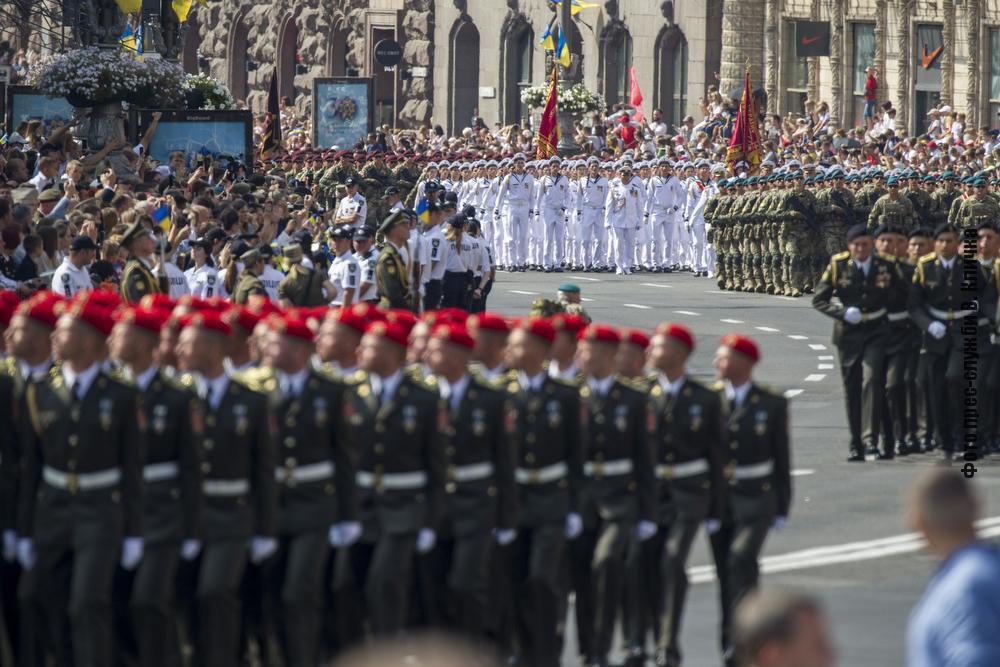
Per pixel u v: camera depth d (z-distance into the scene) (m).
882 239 71.50
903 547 55.88
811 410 83.38
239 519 40.06
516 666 42.59
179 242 80.56
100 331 39.28
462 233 102.62
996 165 151.50
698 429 43.34
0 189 75.62
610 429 42.81
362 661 18.72
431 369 41.62
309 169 164.25
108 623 39.25
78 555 39.03
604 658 42.69
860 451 71.19
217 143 124.19
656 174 158.38
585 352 43.03
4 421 41.09
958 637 25.14
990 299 71.50
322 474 40.78
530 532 42.34
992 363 72.38
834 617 47.22
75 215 75.69
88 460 39.03
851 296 70.56
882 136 174.25
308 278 76.56
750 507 44.03
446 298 103.06
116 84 118.62
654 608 44.28
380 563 40.75
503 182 160.25
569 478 42.41
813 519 60.31
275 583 41.19
